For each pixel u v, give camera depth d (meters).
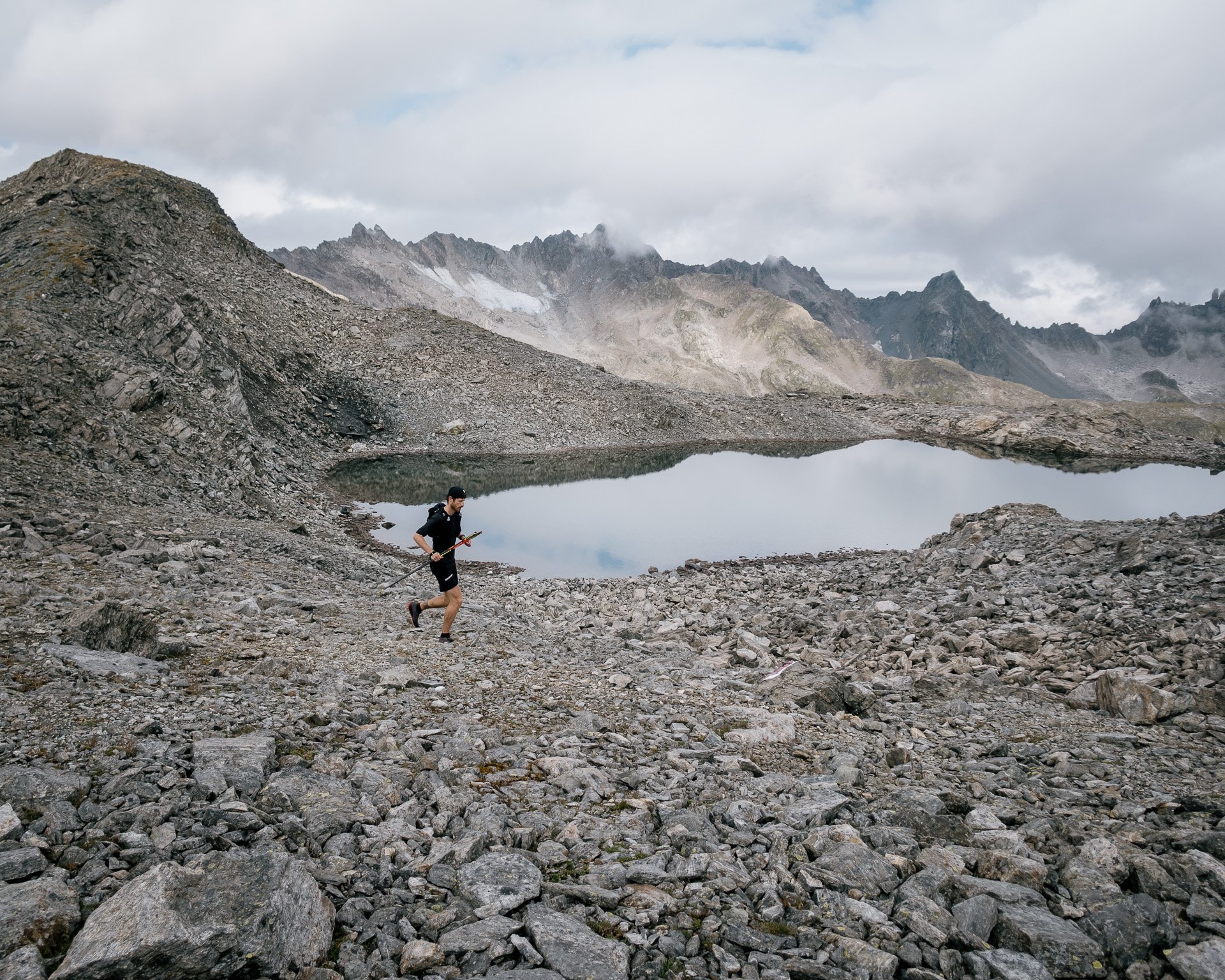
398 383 90.25
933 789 7.31
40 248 47.03
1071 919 4.79
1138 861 5.32
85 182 80.62
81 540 16.77
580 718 9.09
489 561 36.31
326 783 5.92
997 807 6.87
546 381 107.06
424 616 16.31
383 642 12.69
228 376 49.31
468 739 7.69
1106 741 9.32
